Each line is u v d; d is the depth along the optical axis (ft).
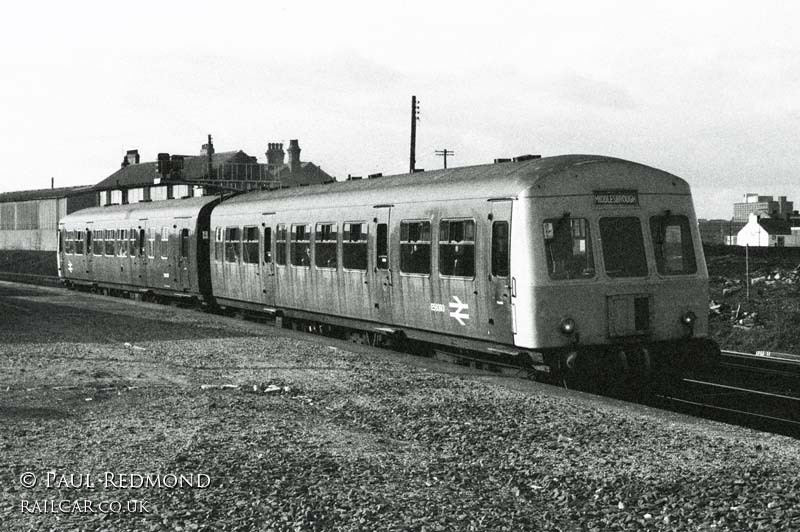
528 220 41.73
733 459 26.94
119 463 26.17
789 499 22.27
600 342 42.14
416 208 51.29
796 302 78.13
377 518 20.94
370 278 56.39
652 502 22.44
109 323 72.54
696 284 44.32
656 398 43.29
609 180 43.16
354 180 64.23
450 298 48.03
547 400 37.42
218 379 43.47
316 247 63.72
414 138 127.13
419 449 28.63
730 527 20.30
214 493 23.06
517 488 23.67
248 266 75.51
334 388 40.70
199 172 225.56
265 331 67.62
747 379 49.49
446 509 21.66
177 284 92.22
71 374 44.91
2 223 261.24
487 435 30.48
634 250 43.27
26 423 32.32
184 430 30.99
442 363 50.47
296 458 26.81
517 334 42.34
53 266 200.44
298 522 20.54
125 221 106.11
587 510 21.79
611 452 27.94
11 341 59.82
